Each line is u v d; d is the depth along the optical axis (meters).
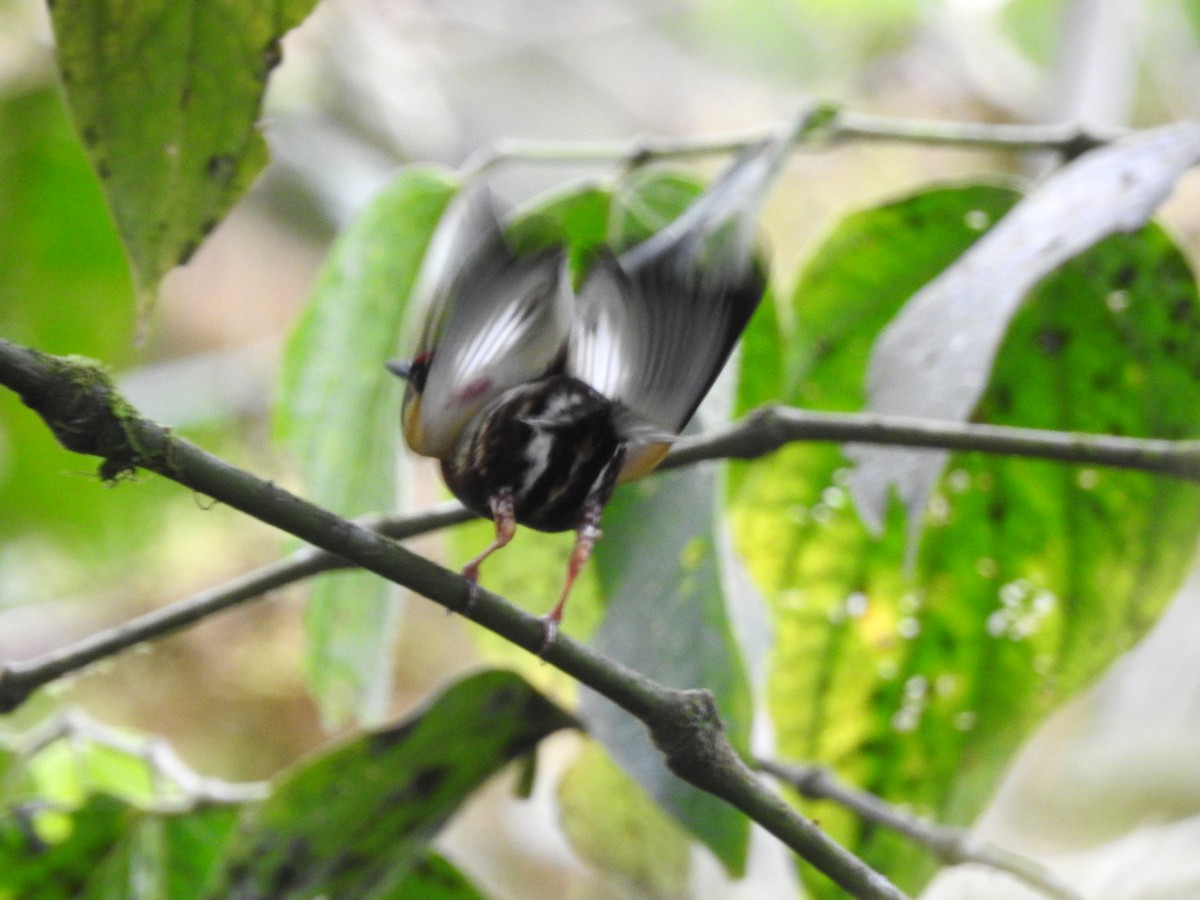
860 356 2.22
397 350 2.20
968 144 2.19
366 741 2.13
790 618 2.23
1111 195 2.11
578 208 2.19
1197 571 3.44
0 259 2.71
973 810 2.22
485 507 2.04
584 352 2.03
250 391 3.63
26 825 2.17
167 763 2.21
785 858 2.53
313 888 2.14
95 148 2.07
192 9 2.06
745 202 2.12
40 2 2.74
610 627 2.13
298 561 2.13
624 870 2.21
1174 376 2.20
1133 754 3.38
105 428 2.00
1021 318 2.20
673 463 2.11
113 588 3.24
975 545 2.22
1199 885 2.34
